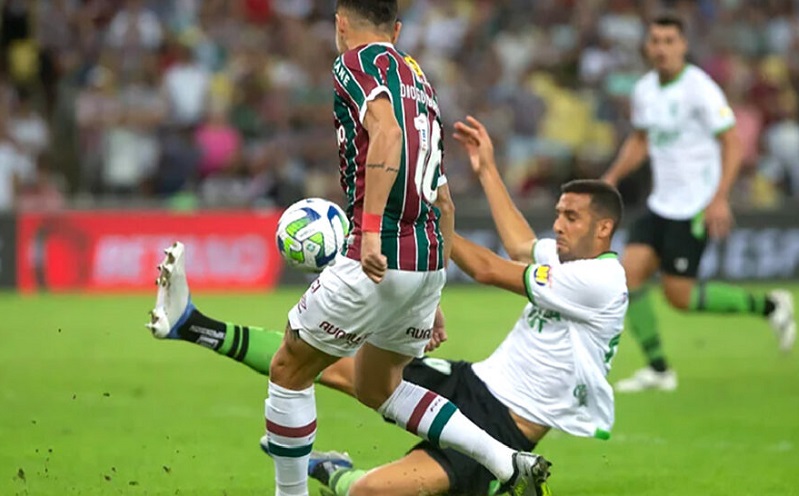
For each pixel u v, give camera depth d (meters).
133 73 69.19
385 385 20.36
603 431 21.72
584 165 68.44
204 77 69.88
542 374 21.53
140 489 23.28
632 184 64.44
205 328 21.38
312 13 79.06
